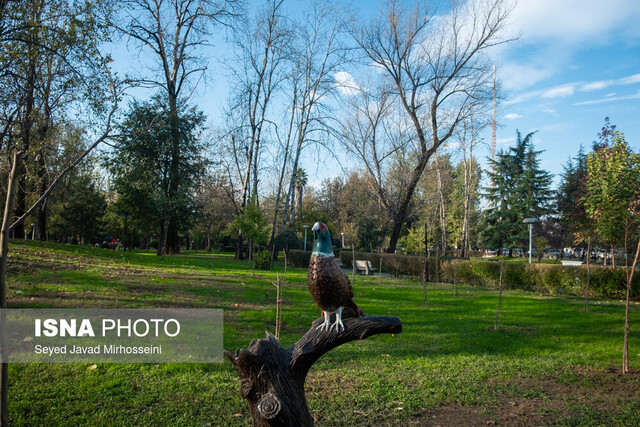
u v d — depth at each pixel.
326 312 2.94
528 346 6.94
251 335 6.77
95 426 3.65
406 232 38.12
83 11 6.23
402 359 6.02
